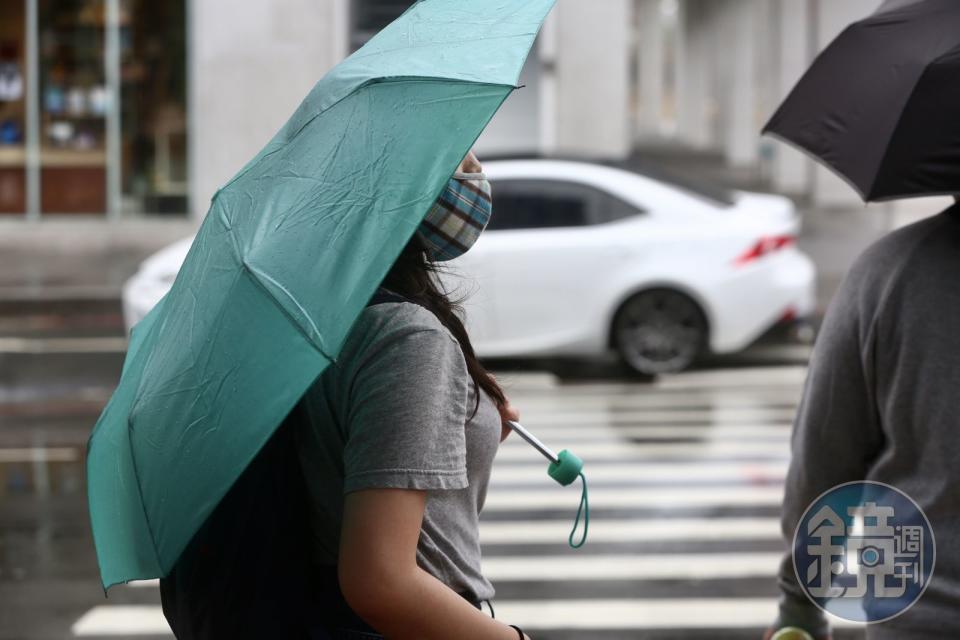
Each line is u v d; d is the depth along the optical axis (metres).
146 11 41.47
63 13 41.53
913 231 5.16
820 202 54.09
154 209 42.06
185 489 3.78
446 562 4.14
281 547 4.02
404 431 3.77
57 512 15.32
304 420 3.99
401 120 3.86
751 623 11.43
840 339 5.27
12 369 25.03
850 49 5.57
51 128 41.84
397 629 3.75
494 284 22.47
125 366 4.74
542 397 21.62
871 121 5.32
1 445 19.00
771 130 5.74
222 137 41.34
